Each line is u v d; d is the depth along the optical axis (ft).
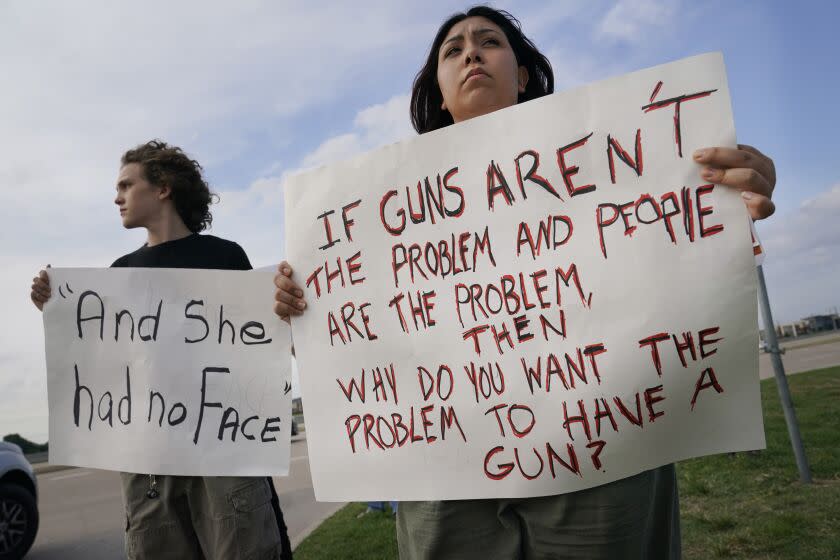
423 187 5.32
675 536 5.27
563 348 4.70
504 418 4.78
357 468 5.17
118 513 23.48
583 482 4.50
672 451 4.41
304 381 5.48
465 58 5.45
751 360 4.32
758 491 12.69
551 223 4.87
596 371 4.59
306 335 5.56
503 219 5.02
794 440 12.96
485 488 4.72
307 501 22.26
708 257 4.45
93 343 6.93
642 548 4.61
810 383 33.32
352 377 5.34
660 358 4.46
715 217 4.46
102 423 6.75
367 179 5.53
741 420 4.31
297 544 14.53
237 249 8.08
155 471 6.42
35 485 16.70
